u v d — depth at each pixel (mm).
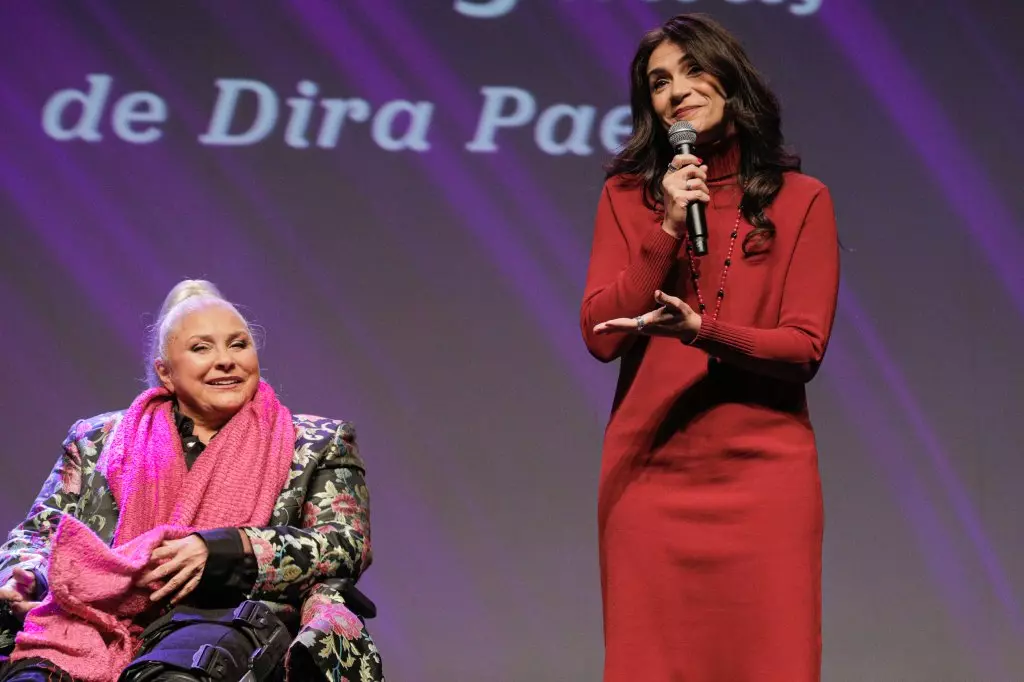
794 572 3209
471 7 6293
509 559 6023
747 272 3355
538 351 6133
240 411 3734
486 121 6254
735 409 3283
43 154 6266
